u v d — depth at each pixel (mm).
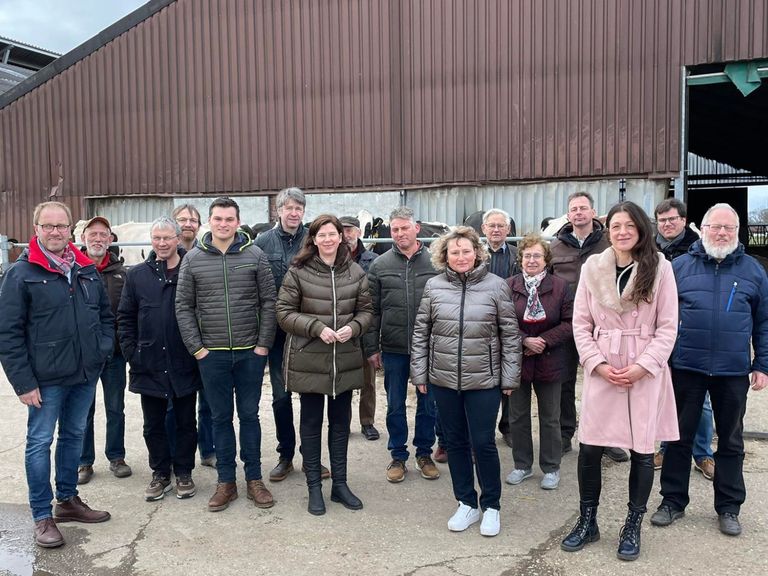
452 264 3674
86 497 4211
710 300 3541
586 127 10008
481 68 10469
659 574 3139
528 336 4191
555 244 4793
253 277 3977
